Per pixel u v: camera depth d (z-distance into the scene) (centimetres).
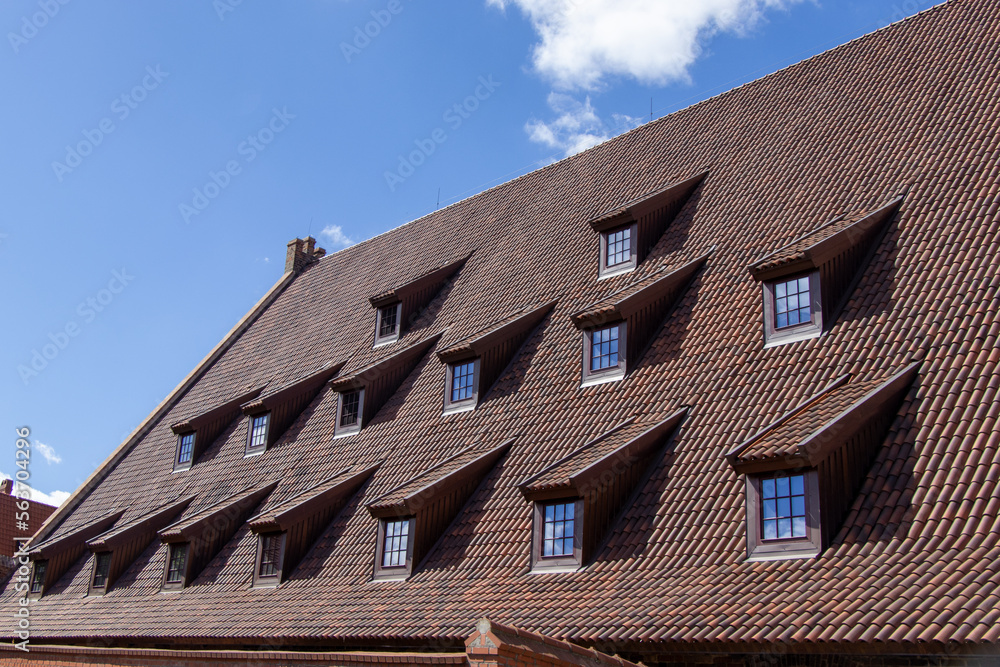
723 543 1455
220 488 2756
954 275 1578
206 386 3538
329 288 3512
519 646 1127
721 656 1266
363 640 1691
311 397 2825
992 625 1045
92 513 3250
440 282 2820
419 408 2358
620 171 2625
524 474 1880
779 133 2250
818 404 1491
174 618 2238
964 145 1816
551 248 2547
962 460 1308
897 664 1114
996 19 2059
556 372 2094
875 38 2295
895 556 1246
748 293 1872
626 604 1432
